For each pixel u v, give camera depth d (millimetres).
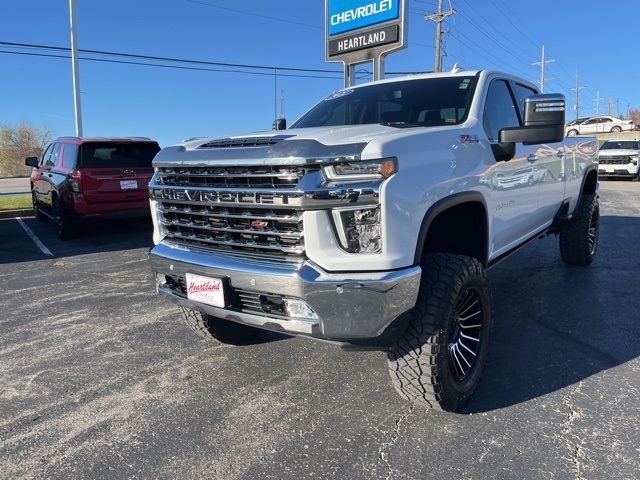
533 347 3975
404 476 2486
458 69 4391
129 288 5891
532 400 3176
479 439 2773
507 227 3918
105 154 8930
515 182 3936
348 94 4590
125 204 8898
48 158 10461
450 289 2795
